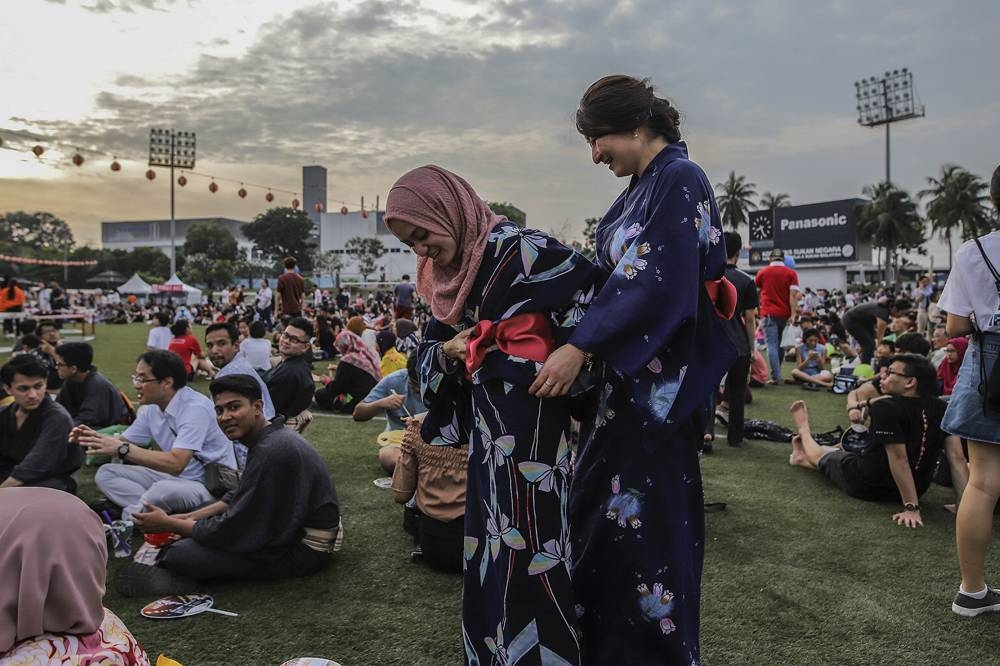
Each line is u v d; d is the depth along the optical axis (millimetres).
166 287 43062
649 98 2094
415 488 3500
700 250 1942
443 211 1900
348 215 91875
